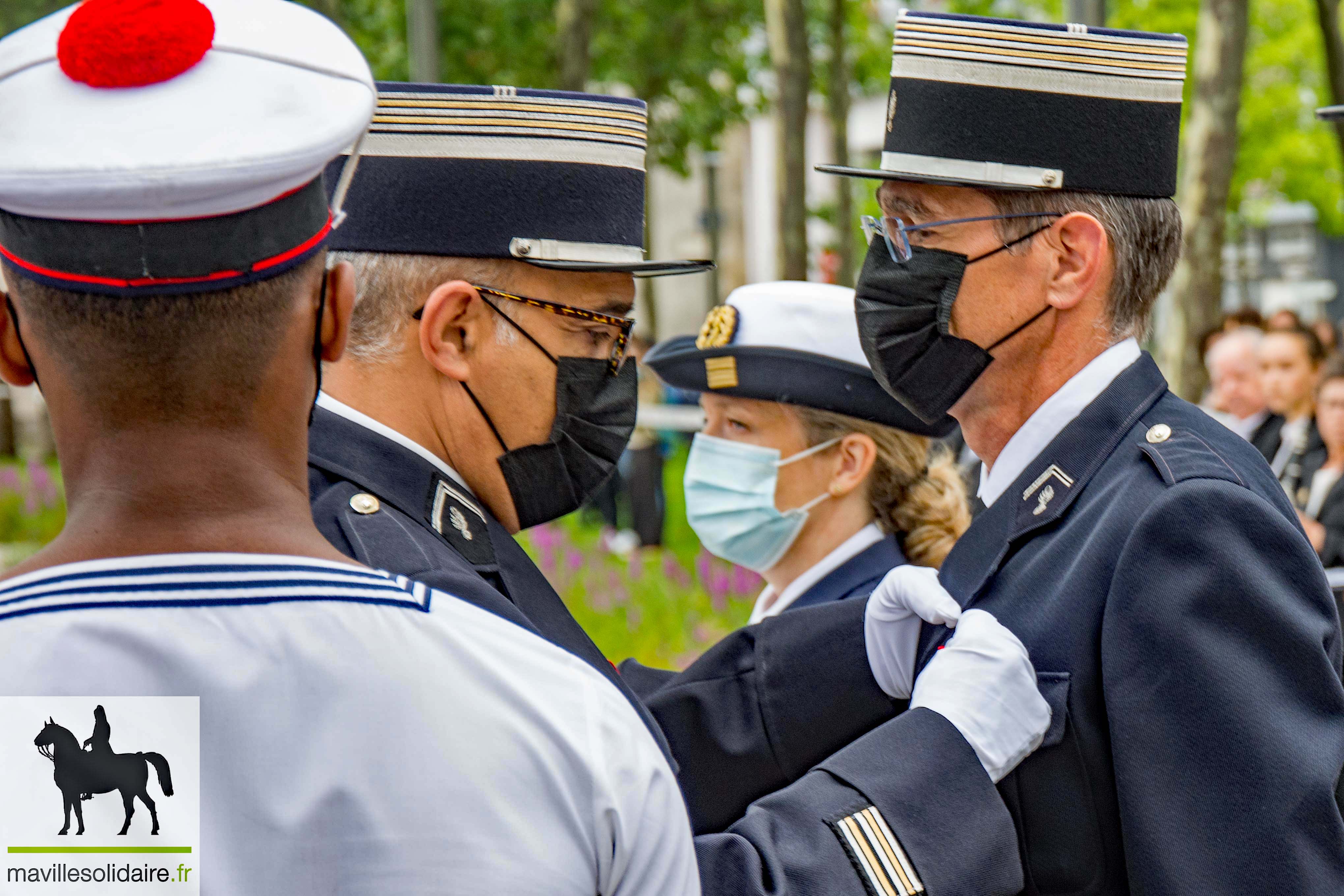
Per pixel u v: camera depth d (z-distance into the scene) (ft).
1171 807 5.94
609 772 4.25
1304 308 112.68
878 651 7.74
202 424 4.14
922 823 6.08
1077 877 6.41
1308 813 5.80
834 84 51.19
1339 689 6.06
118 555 4.09
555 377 6.73
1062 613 6.53
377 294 6.55
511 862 4.02
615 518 42.06
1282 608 6.03
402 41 51.60
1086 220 7.13
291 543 4.23
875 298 7.57
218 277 4.00
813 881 5.88
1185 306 33.45
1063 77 7.13
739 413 10.02
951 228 7.30
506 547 6.41
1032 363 7.35
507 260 6.61
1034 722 6.35
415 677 4.11
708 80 63.36
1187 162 33.76
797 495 9.93
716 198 82.02
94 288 3.94
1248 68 74.79
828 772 6.31
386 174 6.51
